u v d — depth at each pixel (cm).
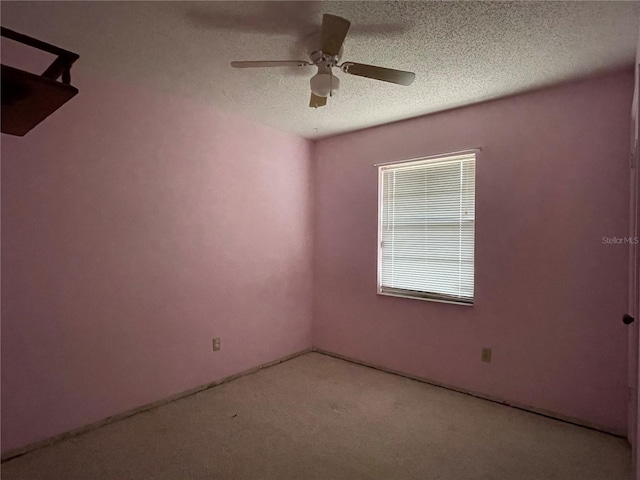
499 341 292
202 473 204
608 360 247
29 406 222
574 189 259
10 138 212
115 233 259
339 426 255
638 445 153
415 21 188
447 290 323
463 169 313
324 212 408
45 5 175
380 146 361
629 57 222
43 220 226
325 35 175
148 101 274
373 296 368
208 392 309
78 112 240
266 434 244
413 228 344
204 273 314
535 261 275
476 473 206
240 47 216
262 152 360
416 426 256
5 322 213
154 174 279
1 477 199
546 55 221
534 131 275
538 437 242
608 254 246
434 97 288
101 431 246
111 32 200
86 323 245
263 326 365
